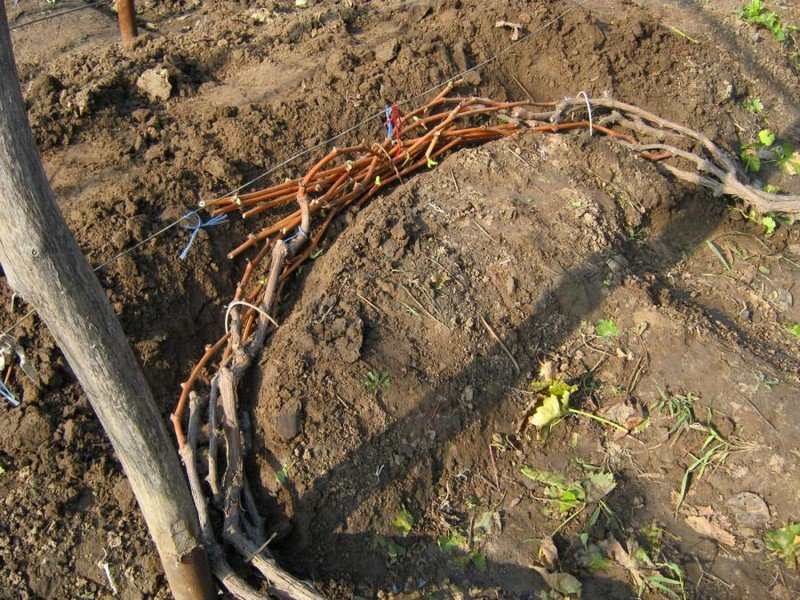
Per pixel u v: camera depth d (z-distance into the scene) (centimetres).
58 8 143
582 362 83
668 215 99
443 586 70
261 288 90
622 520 74
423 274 85
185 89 109
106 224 86
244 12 132
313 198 97
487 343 81
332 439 73
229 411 74
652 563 70
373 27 125
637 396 81
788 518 73
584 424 80
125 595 69
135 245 86
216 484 71
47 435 75
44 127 99
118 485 74
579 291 86
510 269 85
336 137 102
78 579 69
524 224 90
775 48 131
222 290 90
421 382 77
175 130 101
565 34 118
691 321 86
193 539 59
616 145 102
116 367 51
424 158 104
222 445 75
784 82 126
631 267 91
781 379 83
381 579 70
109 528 72
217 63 116
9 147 44
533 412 79
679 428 79
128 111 105
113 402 52
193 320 87
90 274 50
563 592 68
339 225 96
